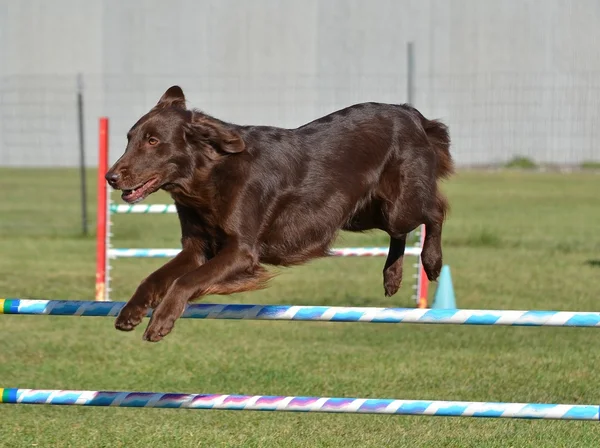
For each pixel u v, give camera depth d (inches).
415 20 1788.9
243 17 1795.0
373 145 343.0
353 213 340.2
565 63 1777.8
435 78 1707.7
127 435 333.1
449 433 337.1
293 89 1722.4
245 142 315.0
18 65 1839.3
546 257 797.2
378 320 270.7
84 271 713.6
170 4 1808.6
